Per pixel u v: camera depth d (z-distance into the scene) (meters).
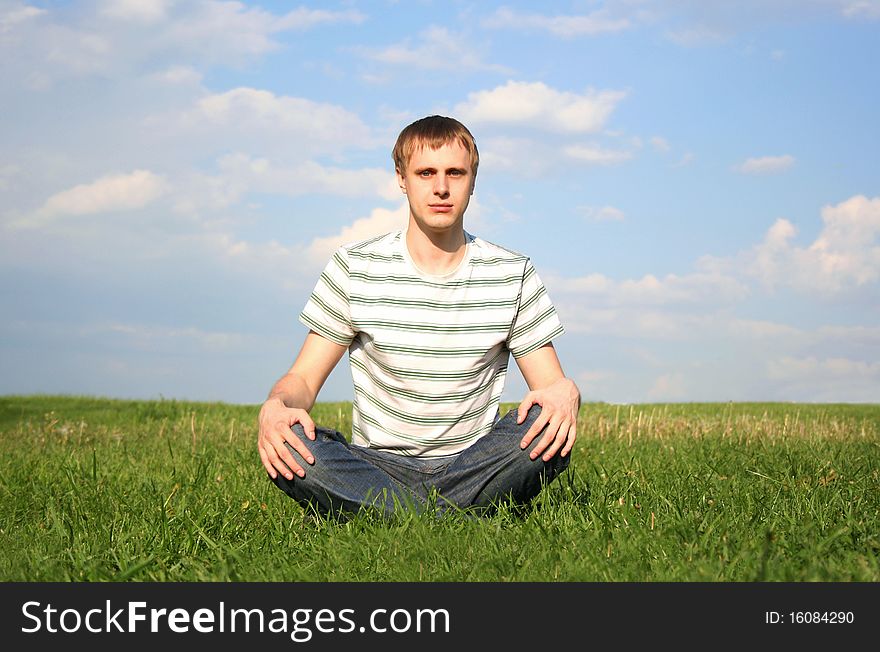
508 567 2.87
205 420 10.04
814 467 4.89
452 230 3.71
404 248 3.81
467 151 3.59
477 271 3.80
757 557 2.78
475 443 3.69
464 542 3.11
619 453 6.23
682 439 7.27
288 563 3.07
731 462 5.25
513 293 3.82
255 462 5.77
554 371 3.95
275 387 3.79
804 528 3.07
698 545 2.96
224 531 3.54
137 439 8.27
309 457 3.53
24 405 12.14
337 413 10.70
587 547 2.96
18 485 4.86
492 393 3.93
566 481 4.32
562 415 3.54
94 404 12.34
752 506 3.60
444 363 3.75
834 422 9.25
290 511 4.02
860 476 4.60
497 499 3.68
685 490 4.08
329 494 3.55
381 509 3.49
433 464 3.80
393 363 3.74
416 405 3.78
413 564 2.93
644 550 2.96
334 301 3.85
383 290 3.77
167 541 3.34
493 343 3.79
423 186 3.56
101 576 2.98
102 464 5.95
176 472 5.27
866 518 3.36
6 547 3.43
